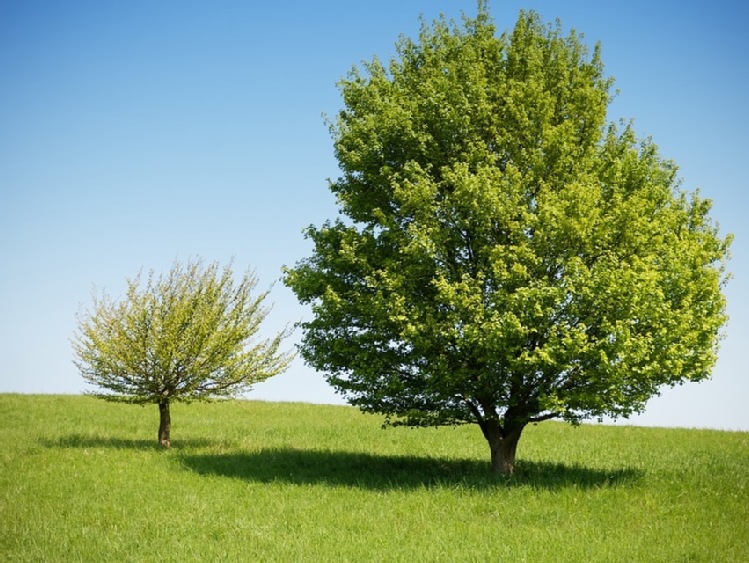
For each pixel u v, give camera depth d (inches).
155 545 507.8
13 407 1405.0
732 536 547.8
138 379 984.9
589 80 813.2
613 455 965.2
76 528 549.0
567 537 539.8
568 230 690.8
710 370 715.4
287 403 1716.3
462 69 794.2
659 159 823.1
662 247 725.9
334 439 1154.7
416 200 720.3
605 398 687.1
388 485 735.7
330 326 779.4
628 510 625.0
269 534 536.4
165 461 847.7
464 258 750.5
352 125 806.5
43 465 807.1
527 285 687.1
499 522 584.4
